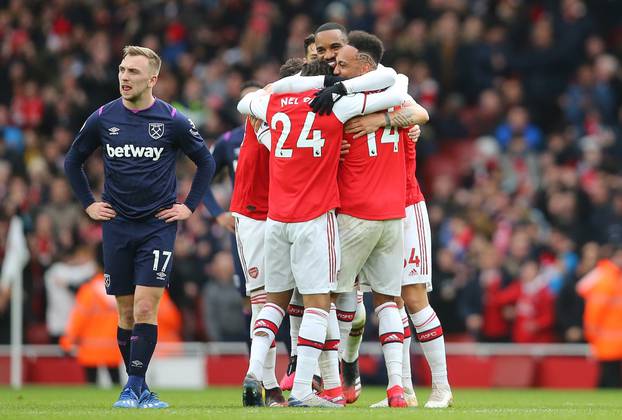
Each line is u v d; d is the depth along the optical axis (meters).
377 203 25.66
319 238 25.23
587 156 59.72
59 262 52.41
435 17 69.81
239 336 49.66
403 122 25.80
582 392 43.81
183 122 26.84
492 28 69.88
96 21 71.38
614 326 46.25
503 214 55.59
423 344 27.11
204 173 27.34
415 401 28.00
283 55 69.44
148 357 26.47
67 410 25.11
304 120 25.28
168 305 49.53
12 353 49.31
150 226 26.59
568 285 48.31
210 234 53.53
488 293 49.12
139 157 26.52
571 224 54.62
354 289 27.61
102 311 47.69
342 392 26.58
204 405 28.52
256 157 28.97
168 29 69.81
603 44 71.50
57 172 61.00
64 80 66.88
